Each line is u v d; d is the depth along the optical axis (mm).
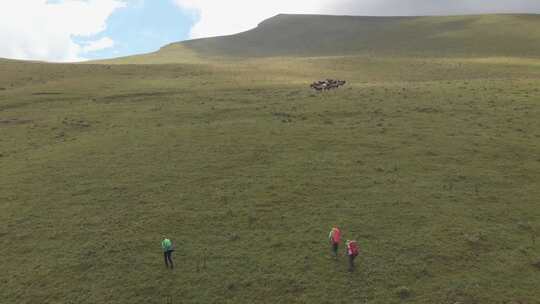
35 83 87000
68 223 34656
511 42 138375
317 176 40781
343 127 53719
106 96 75500
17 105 71062
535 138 50156
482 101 65500
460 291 26375
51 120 62312
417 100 66875
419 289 26766
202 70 104375
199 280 28172
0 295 27359
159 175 41938
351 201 36500
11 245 32281
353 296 26438
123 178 41656
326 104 64812
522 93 70062
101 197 38281
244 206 36156
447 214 34375
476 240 30969
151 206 36500
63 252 31172
